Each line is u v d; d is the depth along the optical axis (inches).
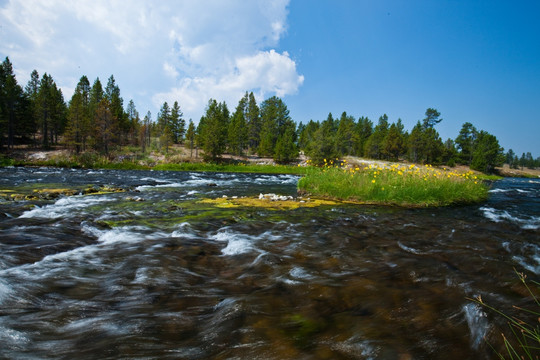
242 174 1338.6
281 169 1792.6
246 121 3157.0
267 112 3048.7
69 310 99.9
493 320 95.3
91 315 97.0
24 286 115.6
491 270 150.3
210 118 2269.9
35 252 155.6
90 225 221.0
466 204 427.5
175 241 192.7
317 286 125.9
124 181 689.0
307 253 176.9
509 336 86.0
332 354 76.2
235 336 84.4
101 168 1403.8
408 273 144.2
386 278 137.0
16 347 77.4
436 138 3006.9
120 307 103.5
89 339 82.4
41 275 127.6
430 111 3233.3
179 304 107.1
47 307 101.7
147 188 554.6
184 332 87.3
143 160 1886.1
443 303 109.5
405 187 428.8
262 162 2335.1
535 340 83.7
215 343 80.9
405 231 244.1
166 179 808.3
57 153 1916.8
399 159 3070.9
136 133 2908.5
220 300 111.3
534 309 104.4
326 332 87.7
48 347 78.1
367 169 534.9
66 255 156.3
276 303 108.2
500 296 116.6
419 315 99.7
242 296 113.5
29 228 202.8
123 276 131.7
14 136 2114.9
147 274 134.4
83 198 380.2
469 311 102.2
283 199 423.2
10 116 1857.8
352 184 458.0
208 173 1282.0
